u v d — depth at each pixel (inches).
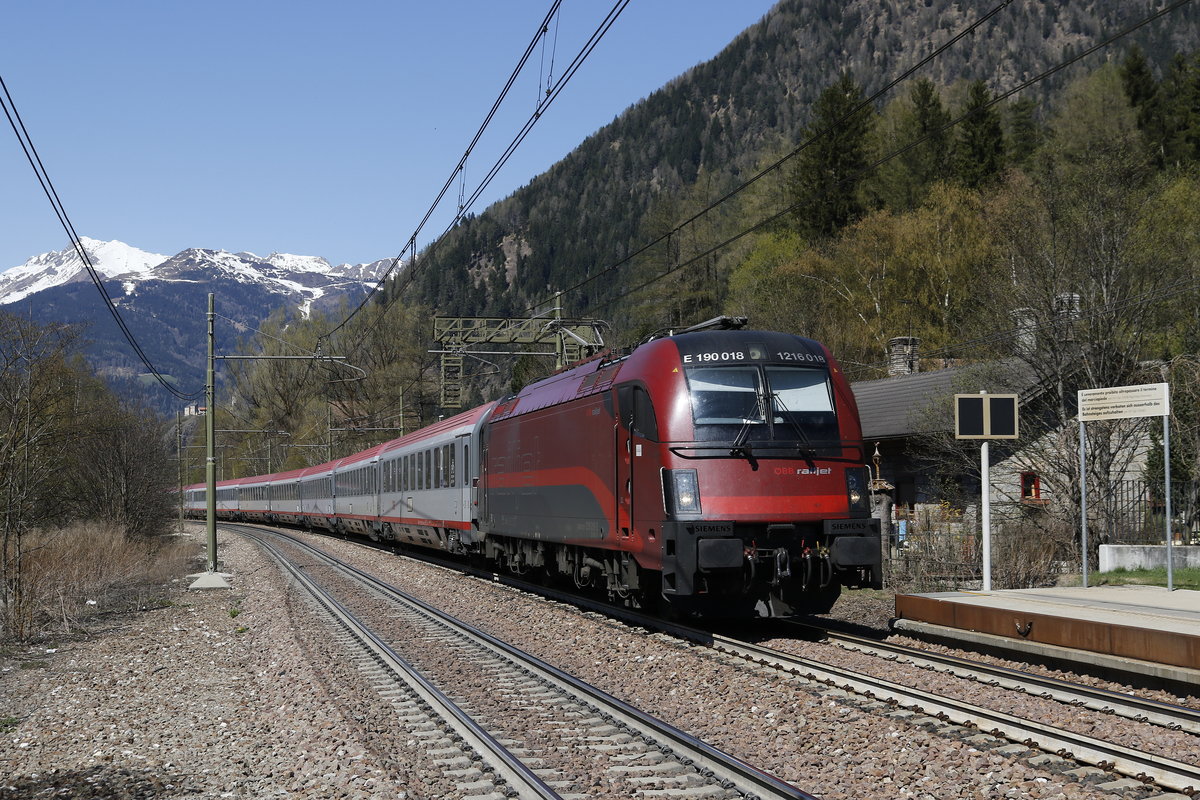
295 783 282.4
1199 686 344.5
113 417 1391.5
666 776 273.6
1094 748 275.4
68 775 305.1
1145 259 962.7
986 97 2127.2
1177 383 870.4
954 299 1663.4
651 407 511.5
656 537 503.2
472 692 395.5
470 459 921.5
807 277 1843.0
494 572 924.0
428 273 6860.2
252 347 2984.7
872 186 2236.7
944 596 523.2
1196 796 242.2
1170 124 2007.9
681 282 2410.2
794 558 497.4
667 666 434.9
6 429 753.6
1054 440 908.0
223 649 550.3
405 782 272.2
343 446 2292.1
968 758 277.9
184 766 310.7
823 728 316.8
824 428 508.1
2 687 472.4
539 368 2308.1
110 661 528.1
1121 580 686.5
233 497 2918.3
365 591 810.2
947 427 973.2
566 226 6894.7
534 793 256.8
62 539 1016.9
